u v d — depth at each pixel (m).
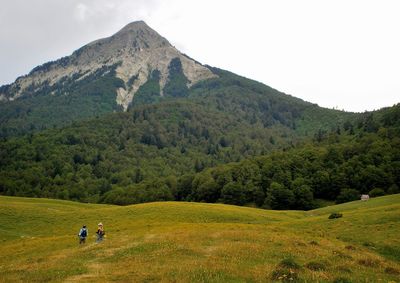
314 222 61.94
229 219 76.31
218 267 27.44
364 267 29.56
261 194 155.12
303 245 38.56
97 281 24.97
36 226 74.25
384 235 45.03
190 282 23.39
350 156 172.50
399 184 138.50
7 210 82.50
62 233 67.50
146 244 40.00
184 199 191.12
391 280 25.69
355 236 47.09
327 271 27.14
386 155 151.50
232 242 39.34
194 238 42.25
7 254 47.41
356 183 143.62
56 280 26.06
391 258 36.91
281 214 88.81
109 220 76.44
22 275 29.95
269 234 45.88
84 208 108.19
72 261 34.25
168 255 33.25
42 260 37.31
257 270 26.86
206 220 75.12
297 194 143.88
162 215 77.94
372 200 88.56
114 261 32.94
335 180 146.25
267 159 192.50
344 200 138.62
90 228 69.19
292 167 168.00
